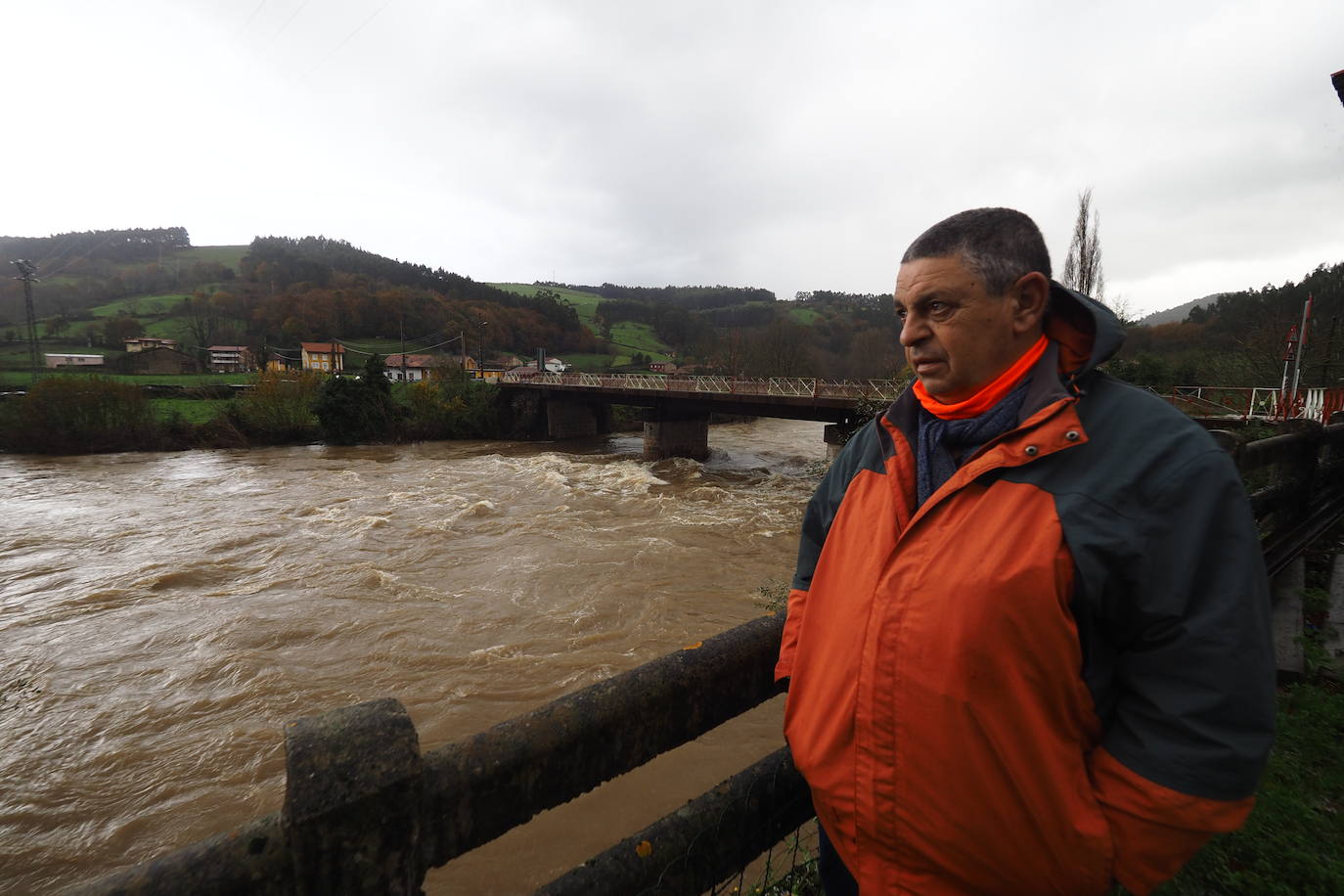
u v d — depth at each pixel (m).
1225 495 0.84
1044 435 0.94
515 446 39.12
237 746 7.70
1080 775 0.91
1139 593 0.85
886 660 0.98
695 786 6.53
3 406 32.09
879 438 1.25
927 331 1.10
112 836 6.39
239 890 0.69
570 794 1.02
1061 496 0.90
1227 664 0.80
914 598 0.96
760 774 1.40
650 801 6.33
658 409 32.78
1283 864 1.57
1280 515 3.81
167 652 9.99
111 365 69.75
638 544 15.74
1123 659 0.92
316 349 80.44
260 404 37.03
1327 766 2.01
